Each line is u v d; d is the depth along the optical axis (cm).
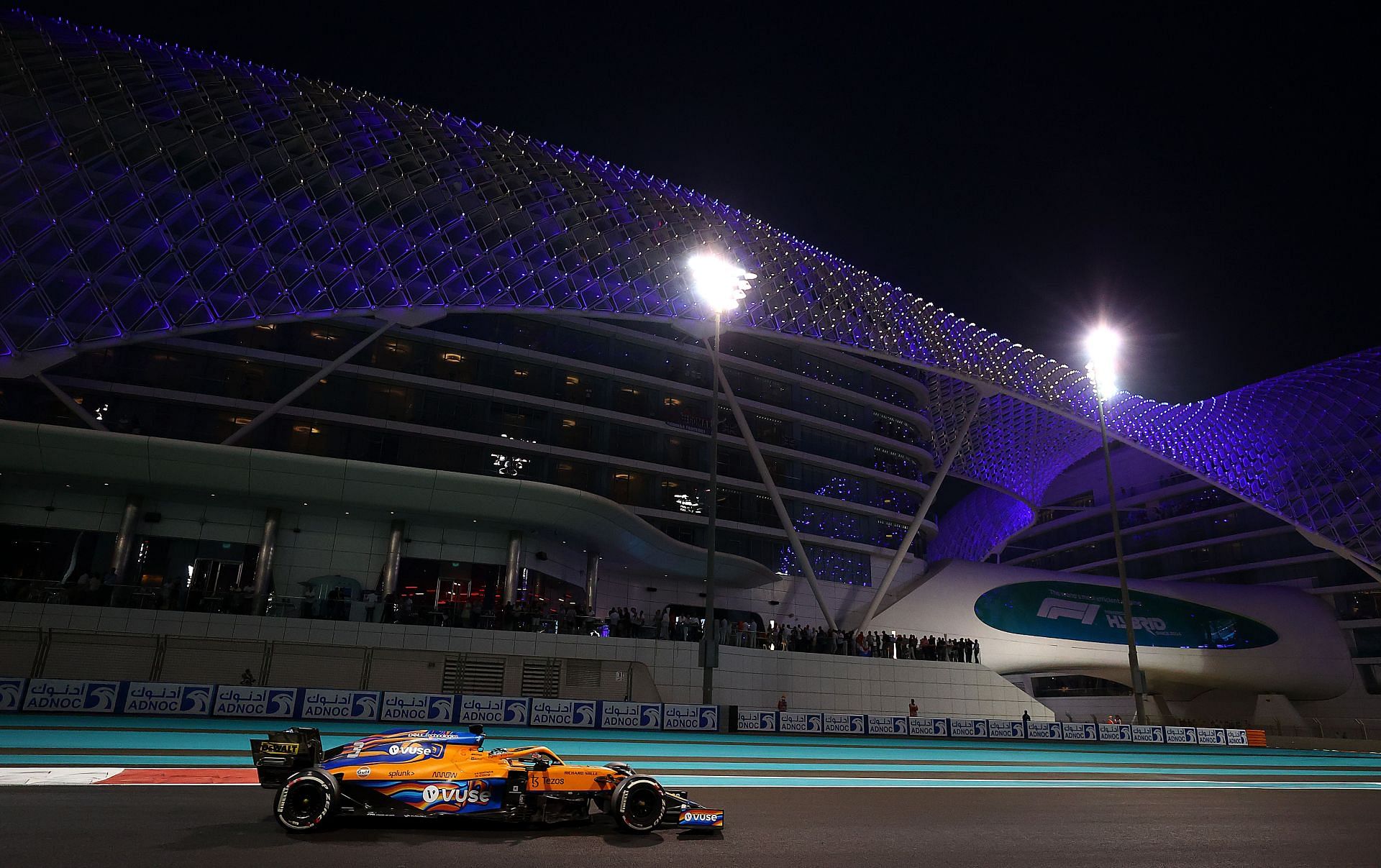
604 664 3219
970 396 5888
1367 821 1143
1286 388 6106
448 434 4238
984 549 7644
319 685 2872
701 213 4494
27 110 2566
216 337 4003
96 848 696
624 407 4862
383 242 3212
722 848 809
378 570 3656
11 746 1436
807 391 5591
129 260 2638
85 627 2709
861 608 5250
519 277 3522
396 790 833
